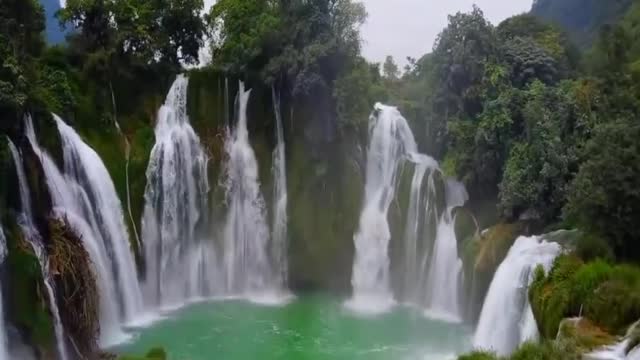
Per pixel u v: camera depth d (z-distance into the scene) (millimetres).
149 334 34469
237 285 43188
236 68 44000
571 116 33469
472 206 39344
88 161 35656
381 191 43312
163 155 41125
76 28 41219
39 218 30109
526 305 27734
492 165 37562
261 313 38938
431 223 40656
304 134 42906
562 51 42562
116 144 39688
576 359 20516
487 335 31125
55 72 36094
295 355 31906
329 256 43062
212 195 42812
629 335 20781
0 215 26844
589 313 22641
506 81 39469
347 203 43094
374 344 33562
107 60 40188
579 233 28344
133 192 39906
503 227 34750
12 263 26531
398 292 42125
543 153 33250
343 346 33250
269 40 43156
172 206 41312
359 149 43094
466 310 36812
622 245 26281
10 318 26219
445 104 41562
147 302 39781
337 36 42375
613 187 25484
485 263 34719
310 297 42750
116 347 32219
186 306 40156
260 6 46344
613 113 29906
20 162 29047
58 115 35125
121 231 37438
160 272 40625
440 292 39531
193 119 43188
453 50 41312
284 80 42875
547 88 37188
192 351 32156
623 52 34000
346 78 41781
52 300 27250
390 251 42375
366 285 42719
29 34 33781
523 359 22281
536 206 33250
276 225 43438
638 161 25375
